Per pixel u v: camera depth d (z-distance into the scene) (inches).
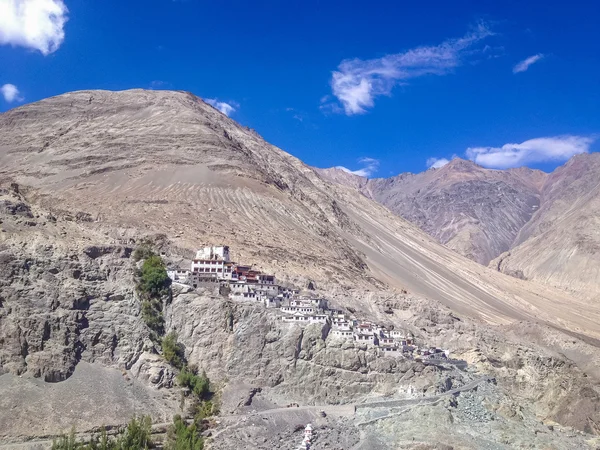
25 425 6889.8
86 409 7308.1
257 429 7391.7
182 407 7780.5
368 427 7682.1
